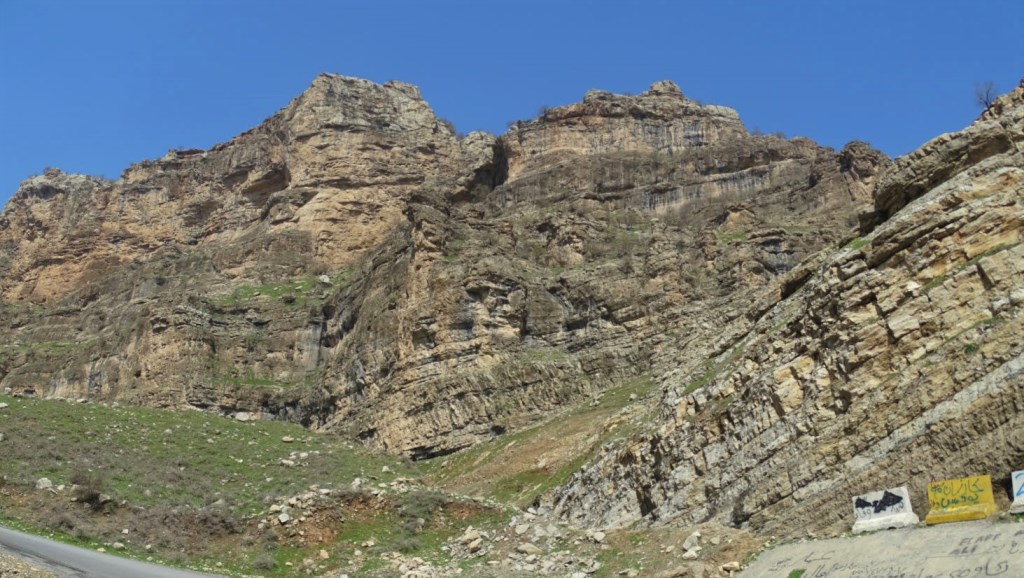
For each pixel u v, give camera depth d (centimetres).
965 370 2839
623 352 7350
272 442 5019
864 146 9531
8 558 2741
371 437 7688
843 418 3120
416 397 7469
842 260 3462
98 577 2781
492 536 3762
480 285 7738
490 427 7112
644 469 4059
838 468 3061
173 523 3681
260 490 4222
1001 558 2177
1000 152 3366
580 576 3128
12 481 3709
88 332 11944
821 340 3388
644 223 9706
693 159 10850
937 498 2522
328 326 9931
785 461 3266
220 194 14225
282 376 9894
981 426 2694
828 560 2588
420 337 7719
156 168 15050
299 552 3659
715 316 7000
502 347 7600
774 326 4009
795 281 4350
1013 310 2845
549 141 11769
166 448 4616
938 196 3272
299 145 12825
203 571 3341
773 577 2664
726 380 3872
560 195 10669
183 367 9594
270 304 10581
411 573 3384
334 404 8569
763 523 3192
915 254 3212
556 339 7775
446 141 13238
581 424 6116
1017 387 2648
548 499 4825
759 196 10162
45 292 13962
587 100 12056
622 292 7769
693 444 3772
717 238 8256
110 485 3919
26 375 10881
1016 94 3766
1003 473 2595
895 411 2973
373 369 8162
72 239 14350
